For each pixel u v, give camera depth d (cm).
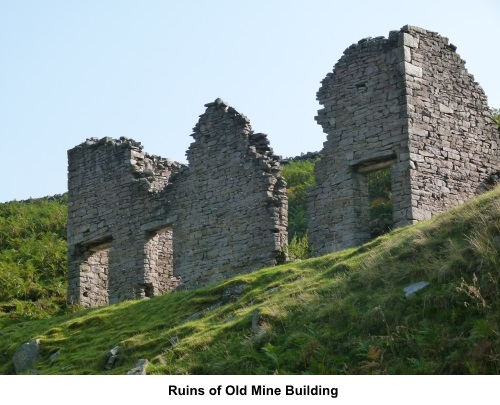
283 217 3434
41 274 4544
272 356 1958
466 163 3306
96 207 4078
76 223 4159
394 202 3145
